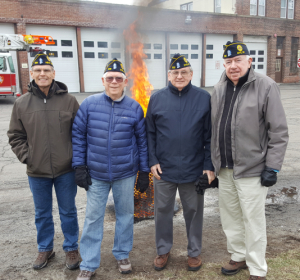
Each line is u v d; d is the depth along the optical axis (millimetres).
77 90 19500
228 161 2439
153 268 2701
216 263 2740
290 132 8195
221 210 2633
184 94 2574
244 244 2580
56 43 18422
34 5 17234
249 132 2299
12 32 17297
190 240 2680
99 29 19344
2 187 4734
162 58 21609
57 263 2803
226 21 23141
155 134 2707
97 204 2572
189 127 2535
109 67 2482
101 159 2523
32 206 4059
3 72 15164
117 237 2656
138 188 2701
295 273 2510
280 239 3117
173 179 2584
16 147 2607
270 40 25594
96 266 2549
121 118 2535
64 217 2729
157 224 2707
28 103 2555
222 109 2432
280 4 25656
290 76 27578
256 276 2389
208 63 23406
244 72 2295
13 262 2818
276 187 4625
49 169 2568
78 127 2574
